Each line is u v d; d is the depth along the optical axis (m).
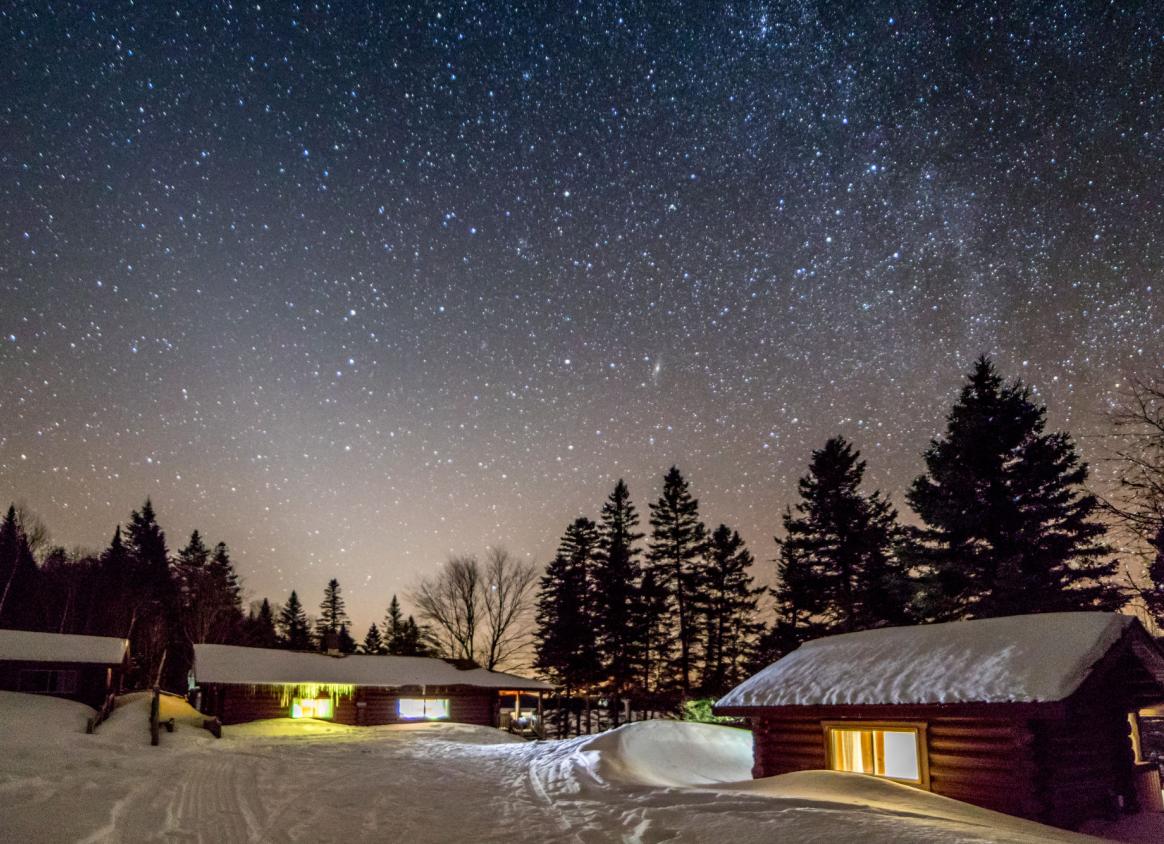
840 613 32.97
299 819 9.77
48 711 23.41
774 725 14.34
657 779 15.02
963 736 11.32
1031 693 10.47
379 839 8.91
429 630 48.16
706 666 42.75
